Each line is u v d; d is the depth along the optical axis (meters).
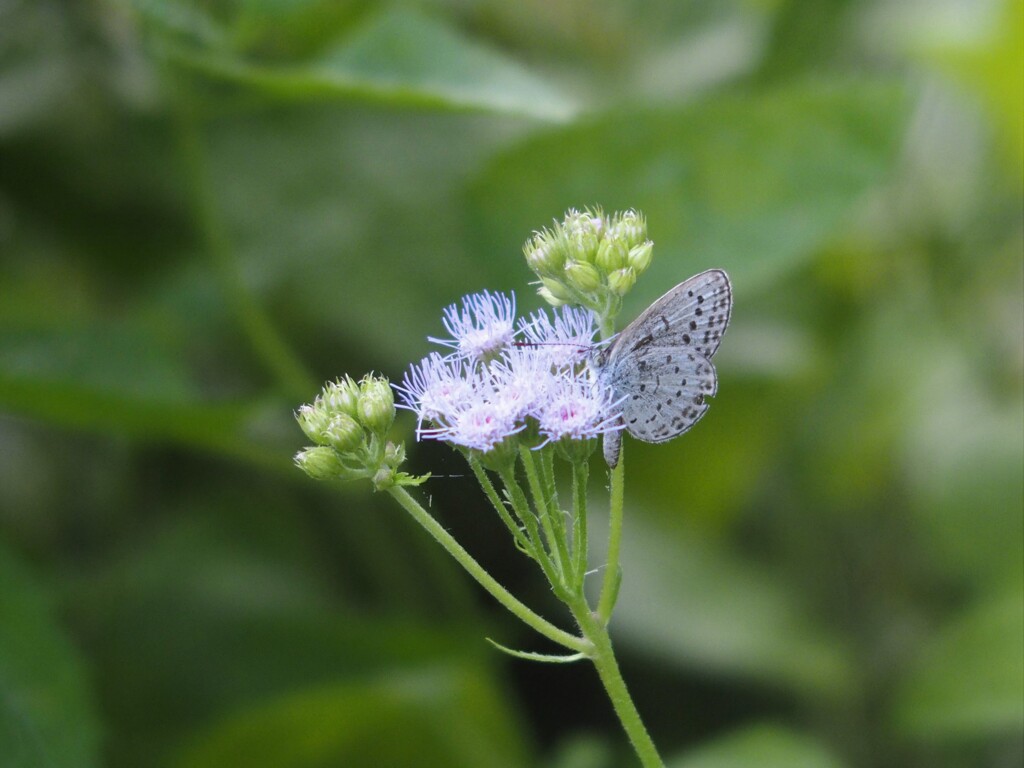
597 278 0.21
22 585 0.25
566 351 0.21
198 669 0.28
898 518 0.32
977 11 0.32
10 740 0.24
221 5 0.27
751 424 0.31
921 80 0.35
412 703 0.26
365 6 0.28
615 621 0.29
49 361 0.27
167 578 0.29
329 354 0.30
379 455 0.21
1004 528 0.31
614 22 0.36
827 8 0.34
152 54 0.26
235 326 0.30
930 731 0.27
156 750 0.27
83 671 0.25
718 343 0.20
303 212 0.31
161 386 0.27
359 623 0.28
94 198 0.31
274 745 0.26
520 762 0.27
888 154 0.27
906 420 0.32
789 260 0.27
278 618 0.28
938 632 0.30
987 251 0.34
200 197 0.27
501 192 0.29
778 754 0.27
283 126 0.31
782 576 0.31
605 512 0.30
